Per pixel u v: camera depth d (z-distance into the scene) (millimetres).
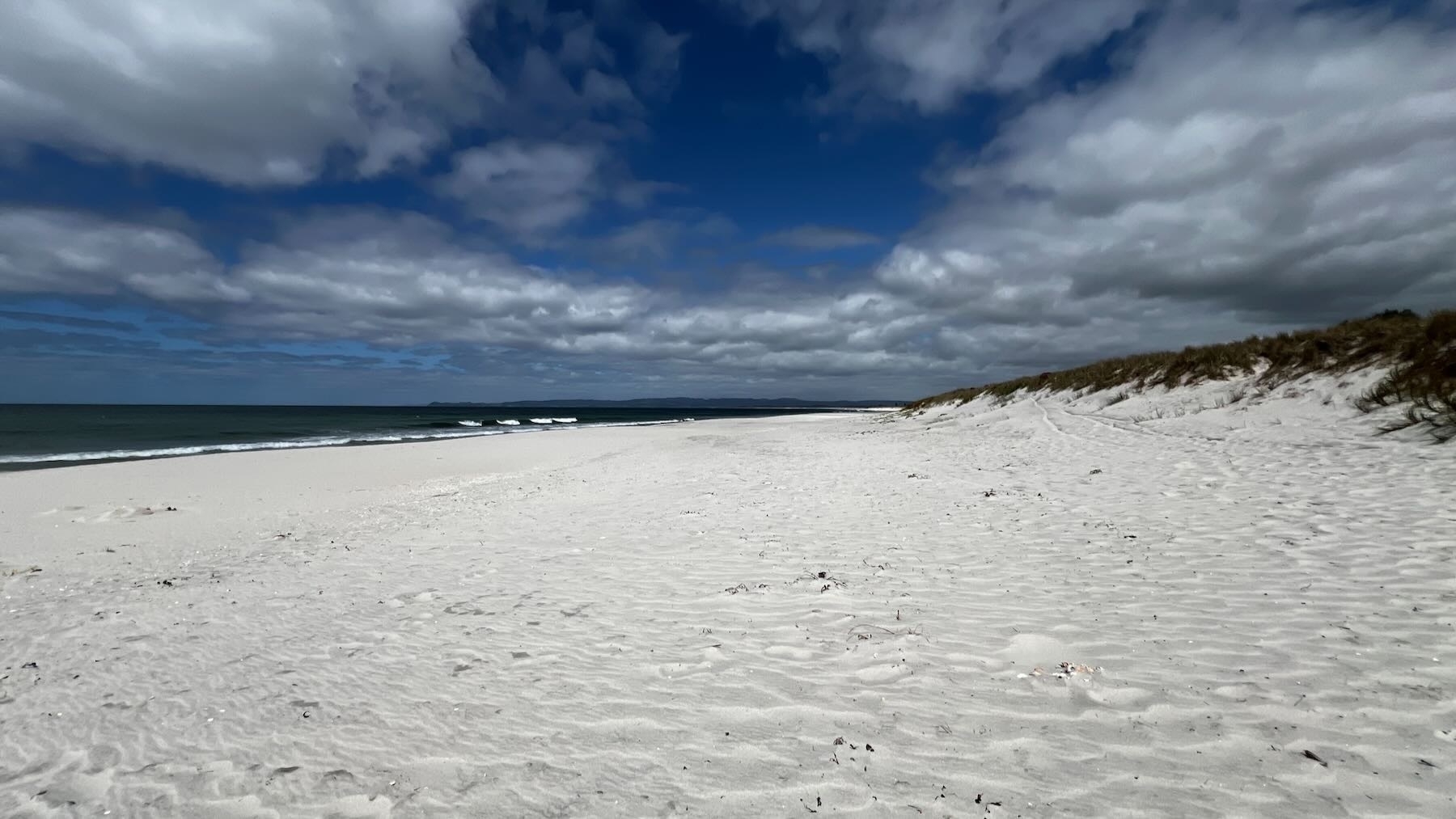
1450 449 7535
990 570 5352
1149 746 2777
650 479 12961
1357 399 10617
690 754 3008
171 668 4457
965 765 2764
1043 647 3838
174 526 10508
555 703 3602
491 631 4812
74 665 4621
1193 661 3477
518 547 7566
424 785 2891
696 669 3928
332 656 4504
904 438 19438
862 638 4188
